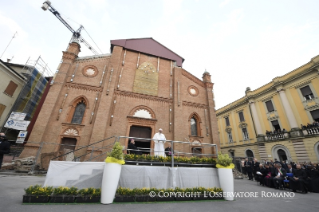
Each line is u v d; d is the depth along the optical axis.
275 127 22.45
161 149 9.09
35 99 18.44
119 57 16.66
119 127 13.90
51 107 12.84
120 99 15.03
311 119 18.12
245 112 27.23
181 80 18.45
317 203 5.74
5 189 5.38
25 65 17.61
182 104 17.14
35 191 4.33
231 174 6.12
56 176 5.79
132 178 5.66
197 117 17.45
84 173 6.09
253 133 25.03
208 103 18.41
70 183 5.70
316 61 18.11
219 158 6.52
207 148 16.08
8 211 3.52
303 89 19.52
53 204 4.24
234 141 28.72
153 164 6.37
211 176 6.52
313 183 8.56
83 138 12.74
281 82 21.42
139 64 17.58
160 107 16.14
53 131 12.41
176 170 6.17
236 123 28.86
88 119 13.52
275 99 22.52
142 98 15.88
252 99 25.94
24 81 16.98
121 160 4.96
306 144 17.62
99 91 14.80
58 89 13.69
